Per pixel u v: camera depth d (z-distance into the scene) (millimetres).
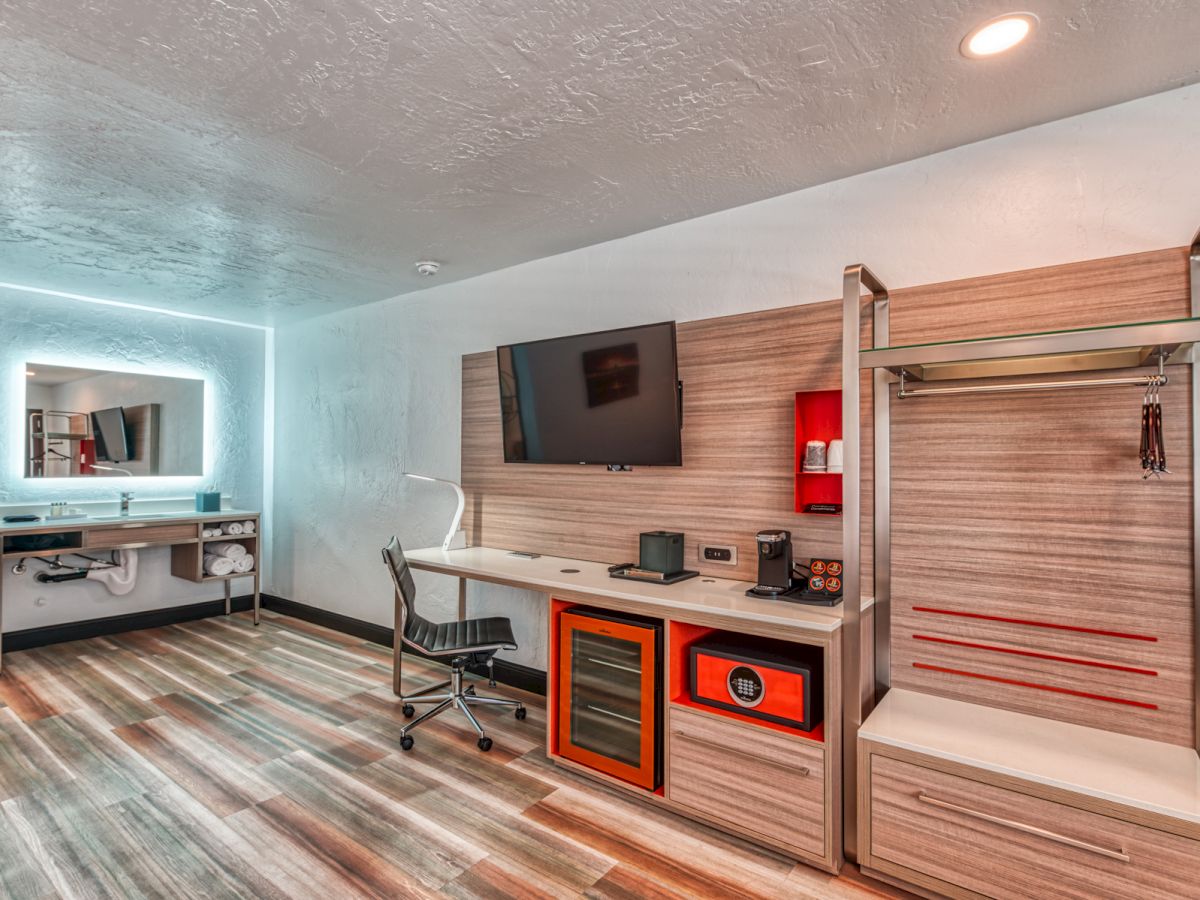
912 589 2264
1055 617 2023
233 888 1896
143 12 1500
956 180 2201
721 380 2732
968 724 1975
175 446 4848
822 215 2482
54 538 3939
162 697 3367
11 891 1873
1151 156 1896
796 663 2090
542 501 3381
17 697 3352
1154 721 1874
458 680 3020
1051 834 1621
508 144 2166
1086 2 1474
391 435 4285
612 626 2463
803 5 1489
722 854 2082
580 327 3254
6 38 1595
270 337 5410
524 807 2346
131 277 3828
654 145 2176
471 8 1496
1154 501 1887
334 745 2824
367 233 3037
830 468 2383
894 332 2314
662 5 1488
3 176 2412
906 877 1845
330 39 1609
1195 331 1515
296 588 5074
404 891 1891
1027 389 1923
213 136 2111
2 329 4082
